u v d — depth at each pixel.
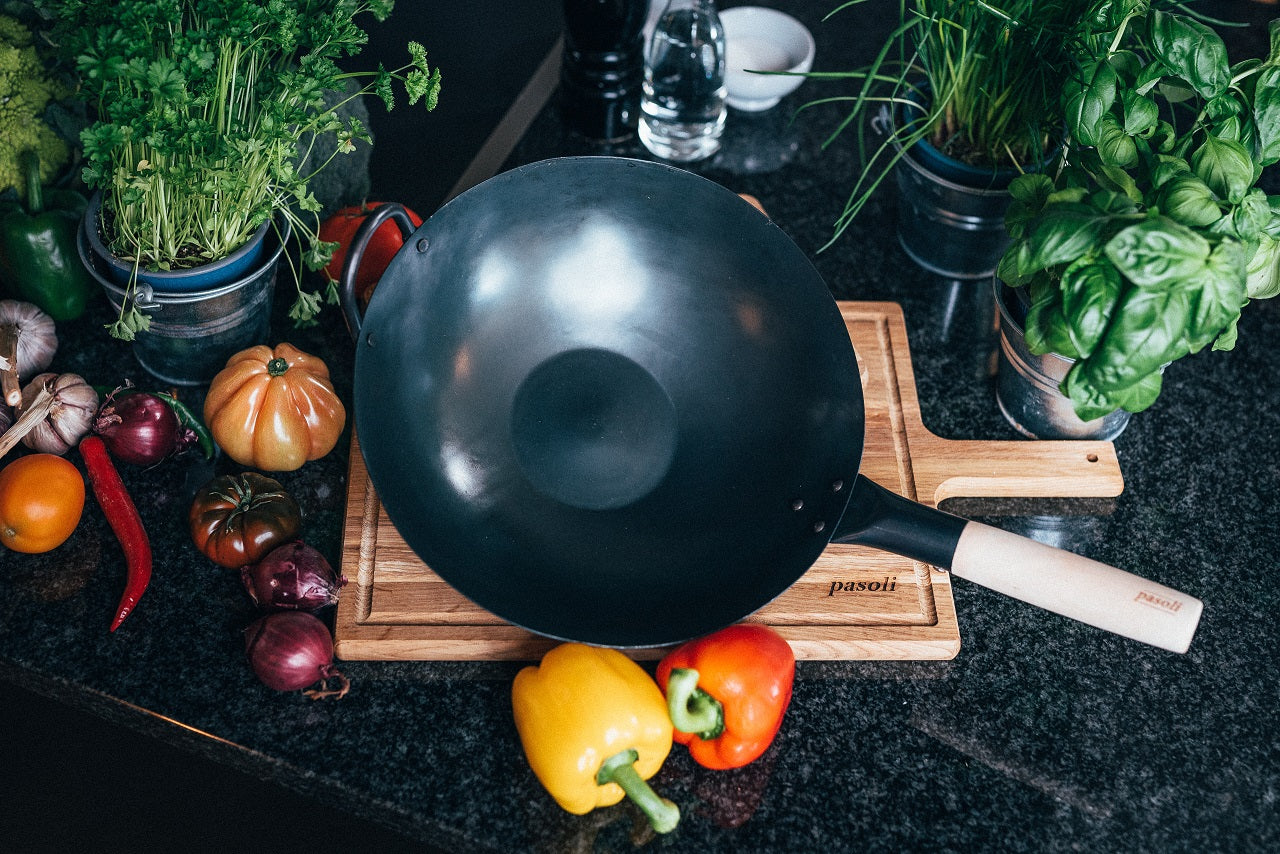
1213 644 0.94
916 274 1.19
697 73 1.21
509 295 0.95
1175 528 1.02
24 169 0.98
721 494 0.90
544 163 0.91
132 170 0.88
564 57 1.24
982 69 1.03
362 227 0.87
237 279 0.95
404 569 0.92
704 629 0.82
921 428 1.04
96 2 0.77
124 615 0.90
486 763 0.86
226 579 0.94
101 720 1.04
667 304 0.96
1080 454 1.03
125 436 0.94
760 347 0.94
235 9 0.78
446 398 0.92
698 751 0.84
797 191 1.27
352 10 0.84
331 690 0.87
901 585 0.94
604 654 0.83
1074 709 0.90
